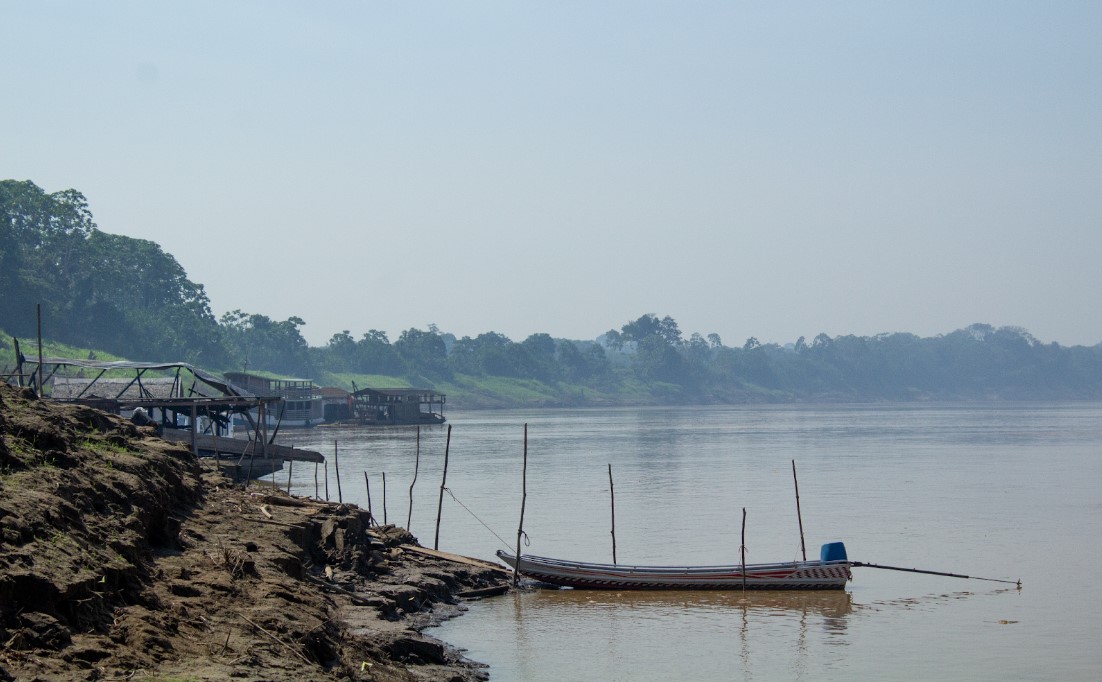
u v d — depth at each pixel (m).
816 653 33.94
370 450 119.06
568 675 31.12
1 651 18.08
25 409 31.05
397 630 30.25
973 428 173.38
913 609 40.34
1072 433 155.38
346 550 38.91
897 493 76.94
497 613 38.88
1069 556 51.16
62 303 199.25
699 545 54.34
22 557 20.56
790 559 50.72
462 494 75.62
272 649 22.72
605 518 63.69
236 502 39.06
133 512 27.11
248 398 70.25
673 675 31.34
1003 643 35.25
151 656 20.25
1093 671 32.06
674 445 130.88
